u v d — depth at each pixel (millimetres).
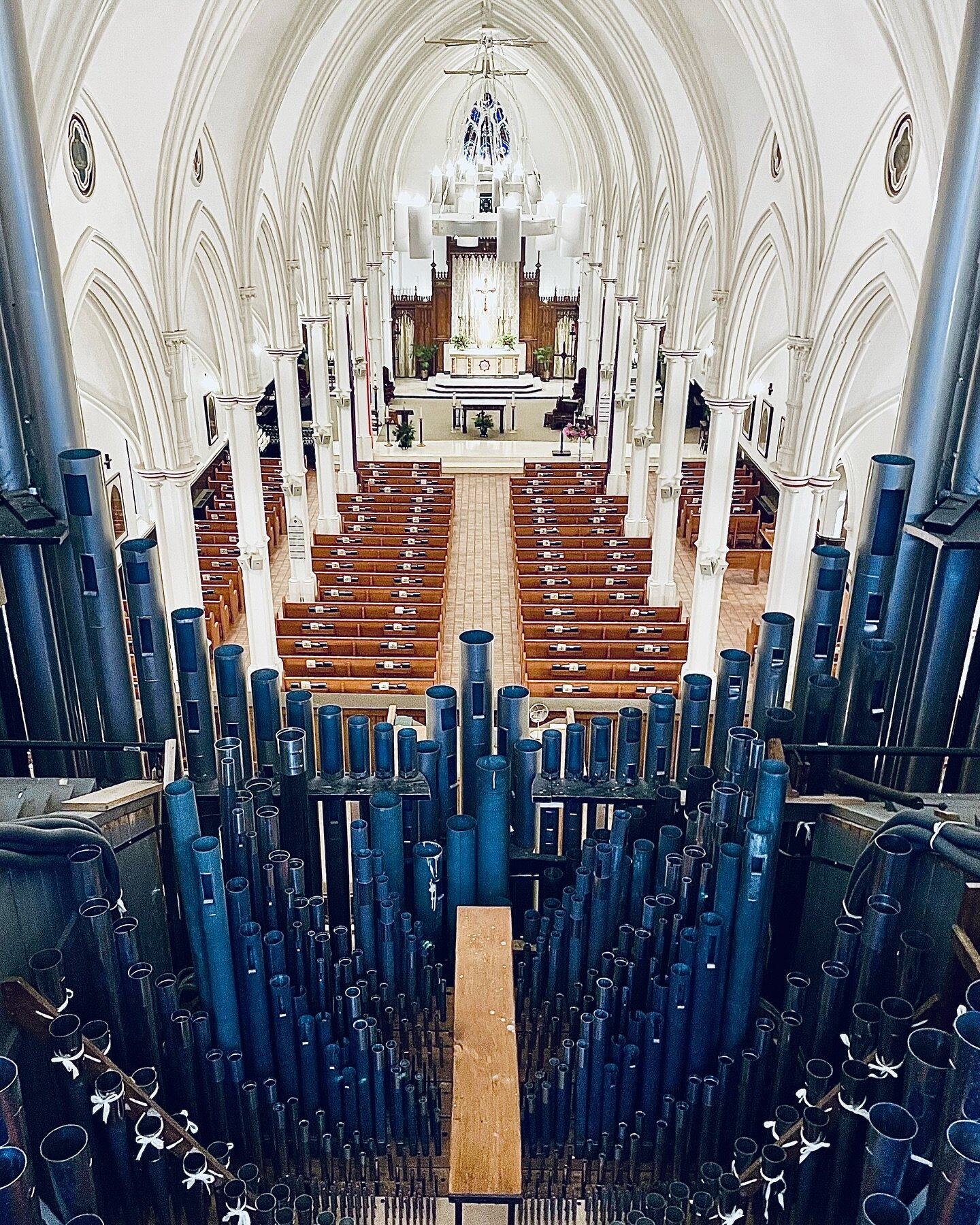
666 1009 4512
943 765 5562
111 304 11562
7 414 4945
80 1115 3963
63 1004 3957
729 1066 4578
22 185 4629
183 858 4191
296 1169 4895
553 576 18391
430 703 5090
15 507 4977
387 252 34031
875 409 15422
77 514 4953
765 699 5332
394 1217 4770
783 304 18109
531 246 37031
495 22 25578
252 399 15789
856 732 5387
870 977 4090
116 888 4340
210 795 5234
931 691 5348
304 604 16938
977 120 4543
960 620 5145
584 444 32156
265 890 4723
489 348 39250
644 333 21609
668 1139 4742
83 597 5203
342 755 5230
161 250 12273
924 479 5062
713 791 4586
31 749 5484
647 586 18797
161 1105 4484
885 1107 3150
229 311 15055
